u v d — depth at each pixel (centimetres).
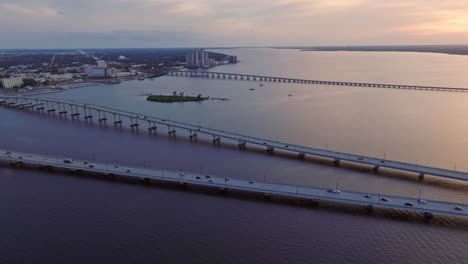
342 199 11269
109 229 10156
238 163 15675
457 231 9962
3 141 19762
